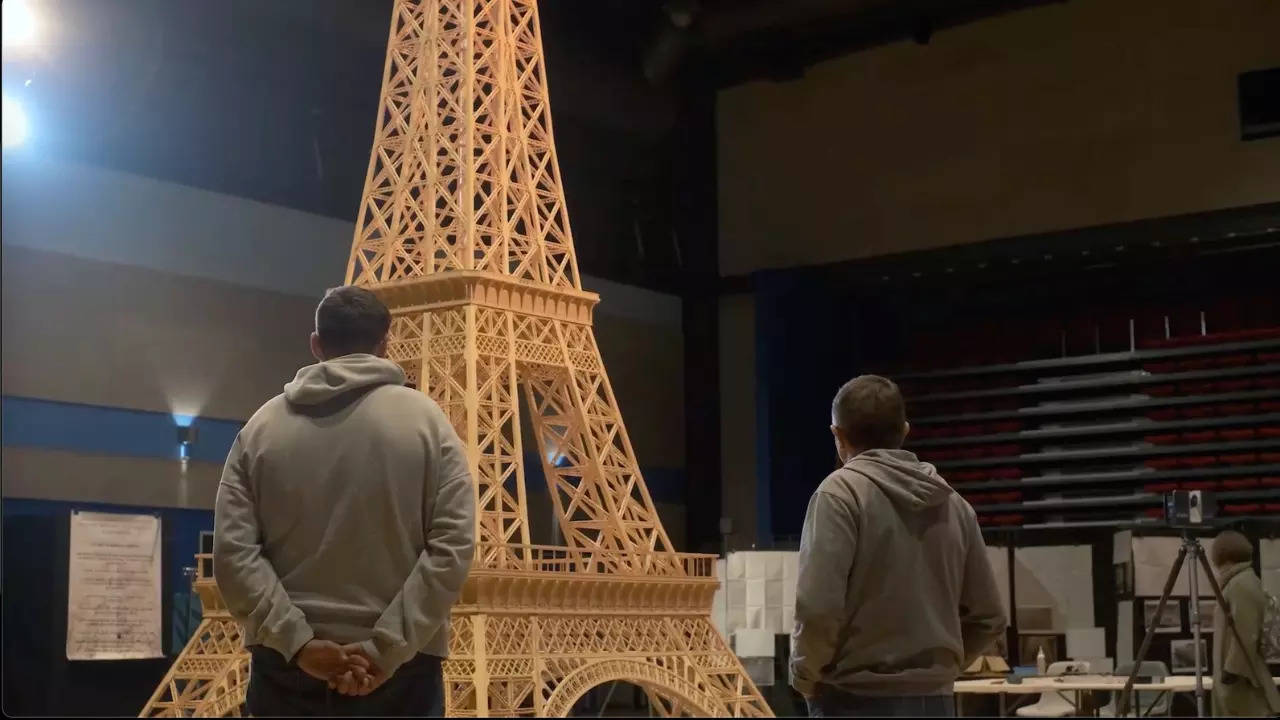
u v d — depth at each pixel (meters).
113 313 14.05
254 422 4.90
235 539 4.75
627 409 19.48
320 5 15.08
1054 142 17.61
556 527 13.29
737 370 20.22
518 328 11.52
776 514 18.67
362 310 5.01
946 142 18.44
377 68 16.34
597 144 19.44
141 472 14.11
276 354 15.56
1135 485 18.88
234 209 15.35
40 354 13.40
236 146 15.69
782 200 19.72
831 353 19.66
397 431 4.80
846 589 4.96
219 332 15.00
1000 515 19.42
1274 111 16.06
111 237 14.13
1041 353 19.86
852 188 19.14
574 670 10.09
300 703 4.80
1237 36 16.45
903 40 18.86
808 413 19.33
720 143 20.34
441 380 11.22
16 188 13.37
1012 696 12.99
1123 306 19.48
